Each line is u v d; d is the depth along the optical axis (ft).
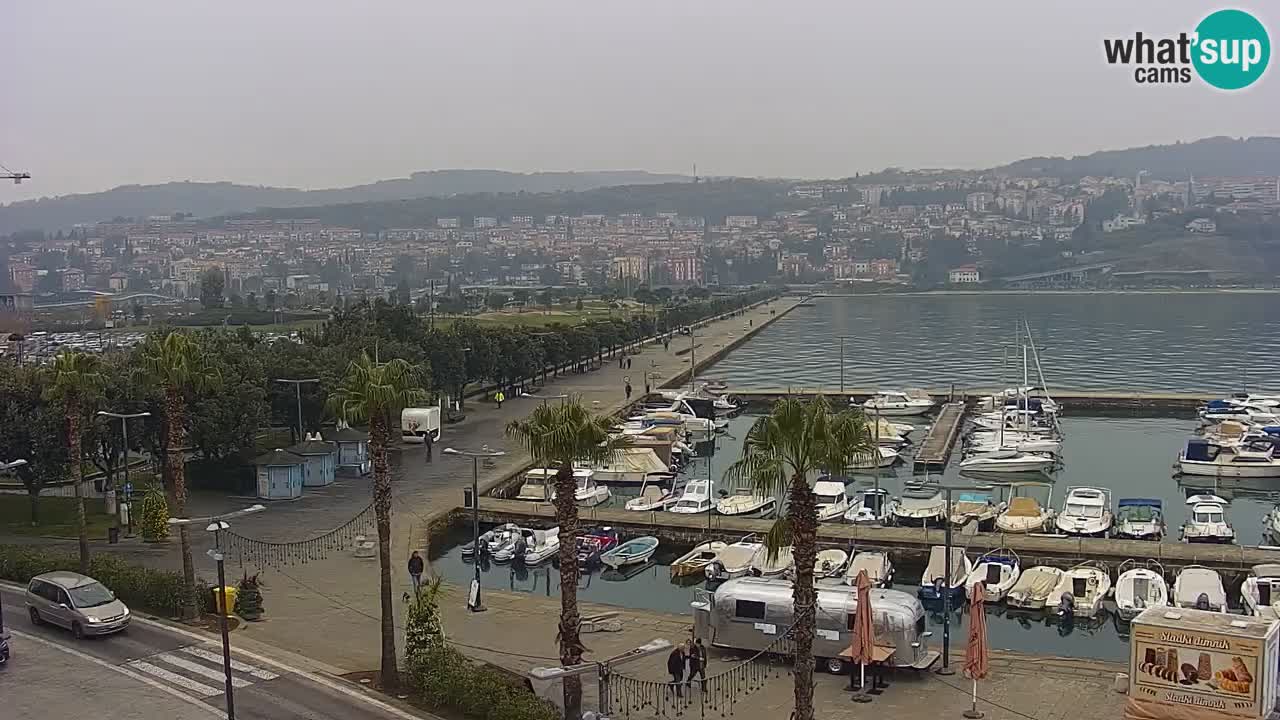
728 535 280.31
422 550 245.24
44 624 182.39
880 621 159.53
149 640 175.52
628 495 359.25
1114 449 443.73
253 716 141.90
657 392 551.18
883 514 307.78
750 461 125.90
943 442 442.09
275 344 410.93
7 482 321.11
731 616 170.40
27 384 267.39
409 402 155.74
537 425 137.59
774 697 153.28
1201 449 386.52
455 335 487.20
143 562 226.17
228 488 309.63
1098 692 154.40
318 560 233.76
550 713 135.64
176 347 187.73
